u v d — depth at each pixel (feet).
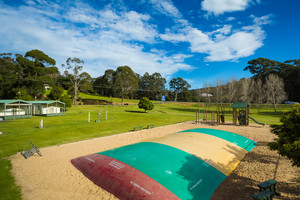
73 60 188.65
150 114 134.00
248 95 195.21
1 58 198.90
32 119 95.71
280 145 21.76
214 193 23.50
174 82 347.56
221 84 216.54
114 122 89.97
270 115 134.21
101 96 276.00
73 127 72.23
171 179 24.04
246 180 27.07
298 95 195.83
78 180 26.30
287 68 205.16
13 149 41.11
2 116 97.81
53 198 21.58
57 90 180.96
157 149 32.76
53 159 34.86
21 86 165.17
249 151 42.11
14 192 22.67
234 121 86.99
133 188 22.18
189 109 187.01
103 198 21.83
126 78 228.84
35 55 177.78
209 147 37.22
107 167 27.35
